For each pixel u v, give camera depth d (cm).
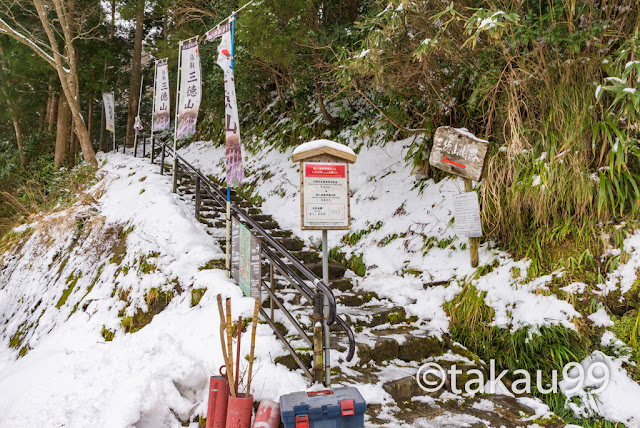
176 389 313
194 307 451
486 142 436
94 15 1416
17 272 804
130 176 861
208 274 477
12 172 1450
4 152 1603
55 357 393
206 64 1126
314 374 320
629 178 374
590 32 369
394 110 642
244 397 278
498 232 462
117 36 1822
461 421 303
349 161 340
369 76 593
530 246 423
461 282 467
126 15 1456
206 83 1190
